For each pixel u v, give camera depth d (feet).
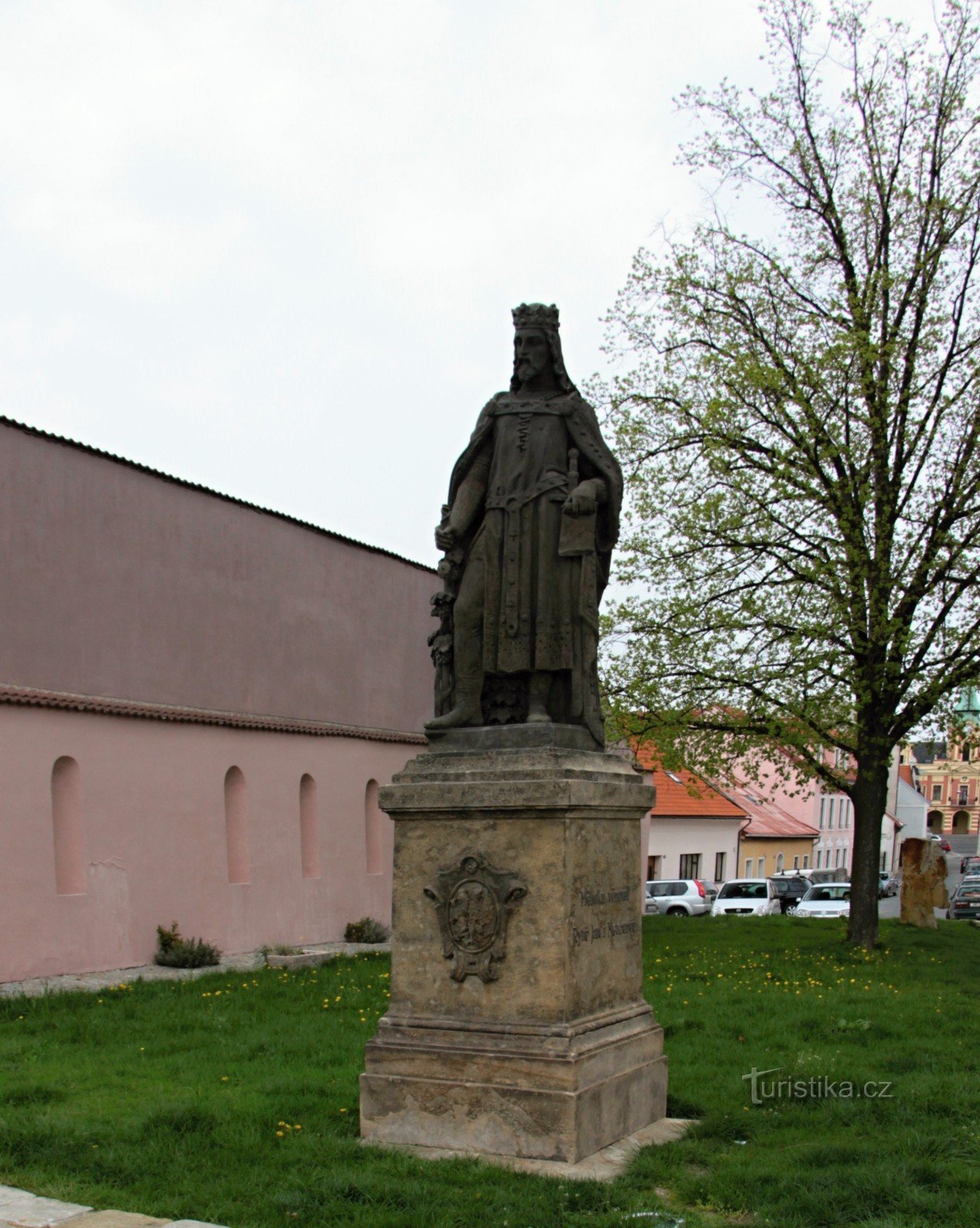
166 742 77.87
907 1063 37.29
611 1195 22.99
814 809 244.83
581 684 28.55
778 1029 43.78
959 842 420.36
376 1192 22.85
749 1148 27.40
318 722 97.81
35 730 67.00
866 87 80.53
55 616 72.49
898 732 77.15
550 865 26.04
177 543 83.61
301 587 97.71
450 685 29.25
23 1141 26.32
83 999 52.90
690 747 81.35
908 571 75.82
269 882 87.61
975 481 74.59
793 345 79.30
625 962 28.50
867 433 76.54
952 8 79.05
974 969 70.13
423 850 27.27
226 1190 23.54
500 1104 25.49
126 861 73.26
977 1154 26.45
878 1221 22.03
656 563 80.48
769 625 77.00
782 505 77.82
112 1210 21.89
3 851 64.08
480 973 26.27
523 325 29.27
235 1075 34.78
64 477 73.97
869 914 78.02
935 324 77.51
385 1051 26.71
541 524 28.63
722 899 145.07
